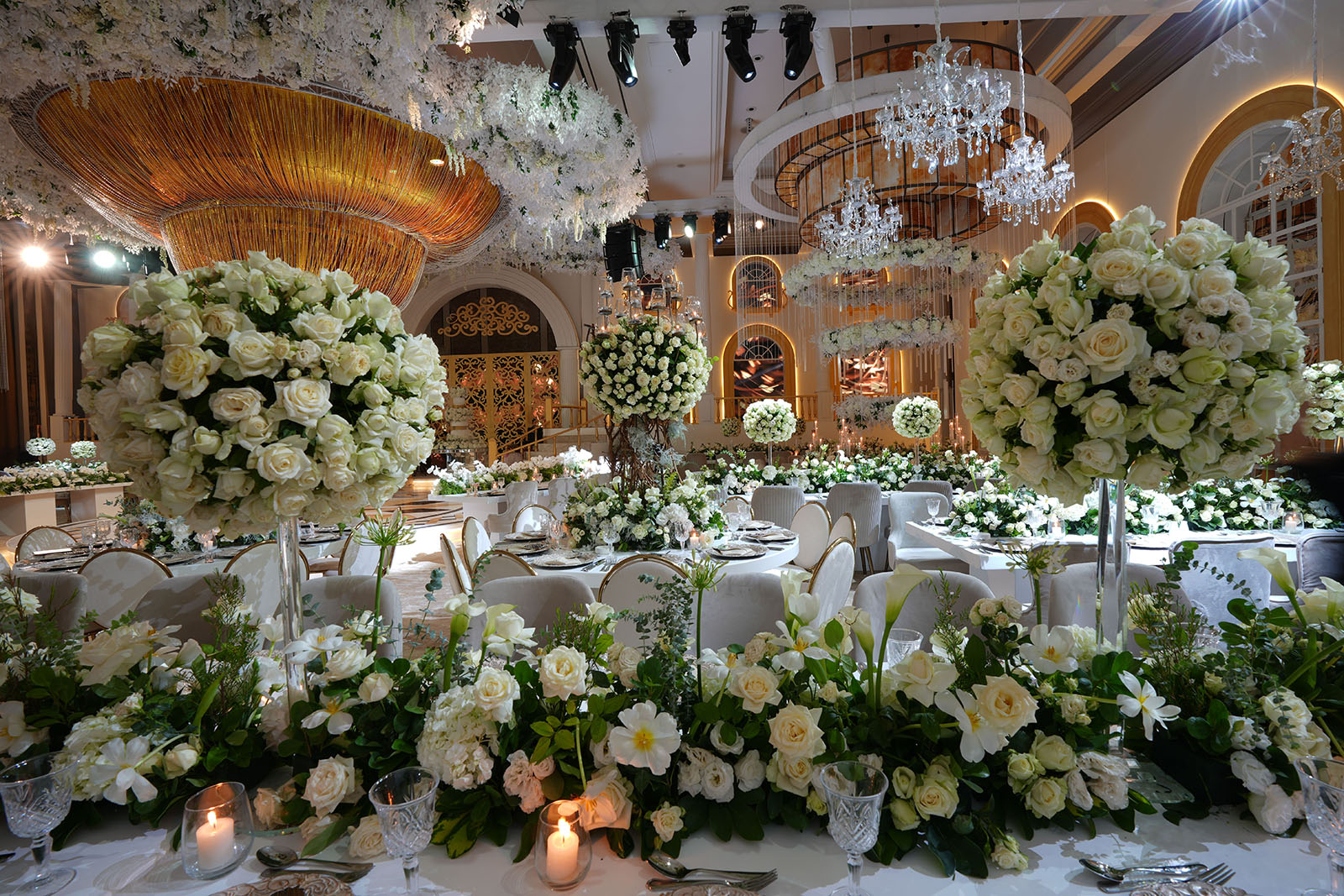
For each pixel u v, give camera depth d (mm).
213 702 1227
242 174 2104
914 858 1040
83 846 1107
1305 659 1177
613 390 3410
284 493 1151
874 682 1122
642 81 7457
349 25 1881
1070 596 2213
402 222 2494
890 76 5402
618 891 969
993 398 1238
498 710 1041
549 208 2836
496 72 2375
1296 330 1124
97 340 1118
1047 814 1026
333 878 971
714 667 1186
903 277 7148
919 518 4809
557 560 3127
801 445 12367
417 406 1295
